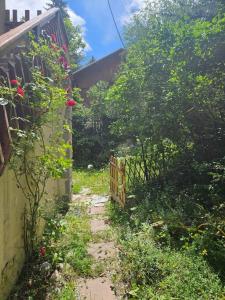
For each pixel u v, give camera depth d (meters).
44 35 4.98
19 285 3.83
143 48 7.02
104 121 15.98
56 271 4.18
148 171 7.88
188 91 6.11
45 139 5.12
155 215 5.52
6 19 5.81
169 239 4.61
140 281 3.80
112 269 4.26
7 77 3.35
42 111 4.06
